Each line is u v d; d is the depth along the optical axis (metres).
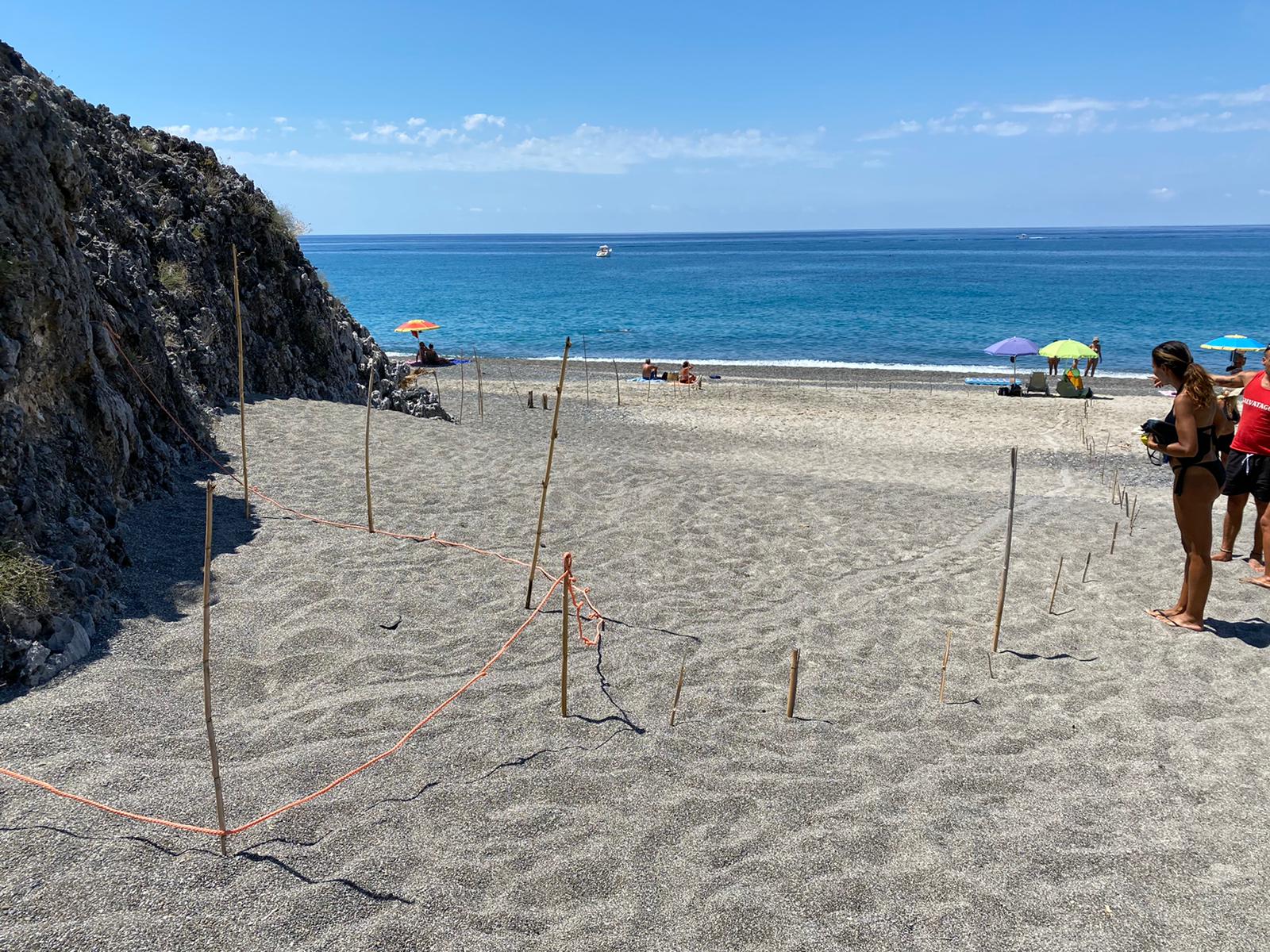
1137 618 6.75
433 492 9.56
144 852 3.57
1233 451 7.99
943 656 6.12
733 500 10.14
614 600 6.93
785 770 4.56
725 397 24.16
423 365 29.97
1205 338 41.06
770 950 3.25
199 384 11.66
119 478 7.46
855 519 9.63
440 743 4.63
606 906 3.46
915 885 3.64
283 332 14.59
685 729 4.93
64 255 7.37
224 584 6.49
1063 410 22.22
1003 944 3.30
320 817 3.92
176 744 4.42
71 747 4.27
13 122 6.92
